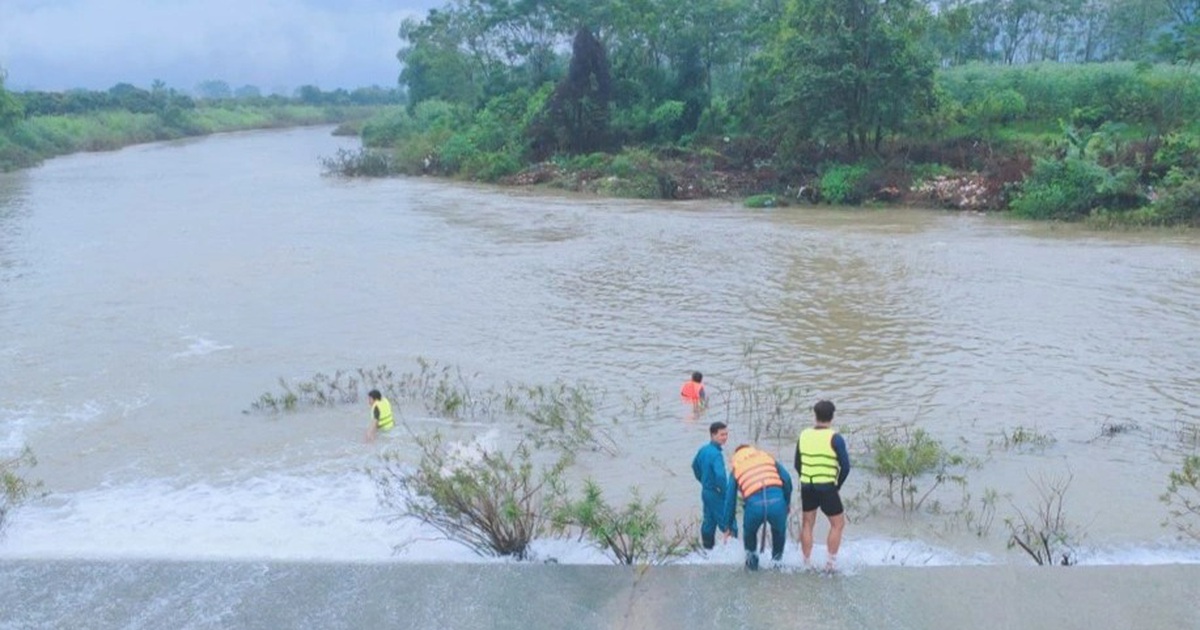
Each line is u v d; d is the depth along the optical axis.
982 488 11.07
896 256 26.05
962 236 29.30
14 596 8.27
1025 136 40.84
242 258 27.56
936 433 12.91
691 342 17.89
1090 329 18.06
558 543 9.38
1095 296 20.72
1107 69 44.62
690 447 12.62
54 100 98.81
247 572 8.69
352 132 109.25
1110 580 8.12
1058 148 35.44
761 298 21.41
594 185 44.75
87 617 7.91
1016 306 20.00
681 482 11.41
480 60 78.88
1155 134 36.94
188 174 59.22
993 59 67.38
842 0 39.25
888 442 11.85
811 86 39.16
